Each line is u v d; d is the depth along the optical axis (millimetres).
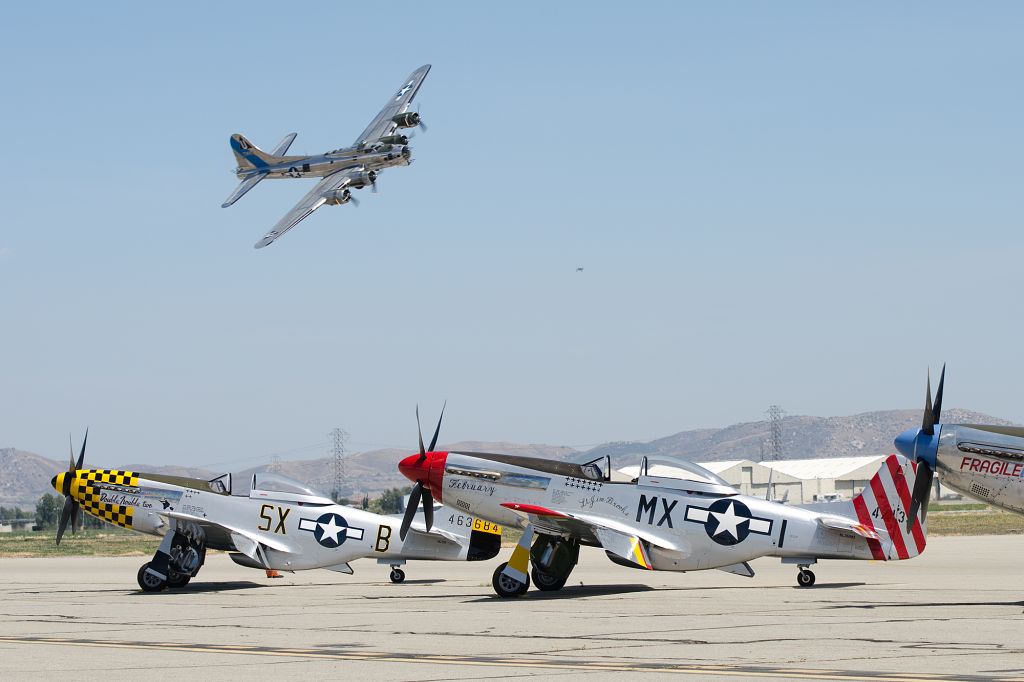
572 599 30562
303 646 20219
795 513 33250
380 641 20875
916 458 27469
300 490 37844
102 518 37375
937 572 42438
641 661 17625
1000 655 17859
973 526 95250
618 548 31531
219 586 38531
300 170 73375
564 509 32844
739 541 33031
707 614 25453
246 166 75688
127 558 69250
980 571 42812
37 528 193125
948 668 16516
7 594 36094
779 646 19266
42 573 51375
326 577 44062
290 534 37438
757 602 28797
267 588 37469
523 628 22875
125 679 16312
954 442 26922
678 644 19750
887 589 33312
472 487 33469
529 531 31344
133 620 25906
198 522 35719
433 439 34375
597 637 21000
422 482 34000
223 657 18719
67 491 37469
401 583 39125
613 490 33031
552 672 16562
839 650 18641
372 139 72750
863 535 32938
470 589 35875
